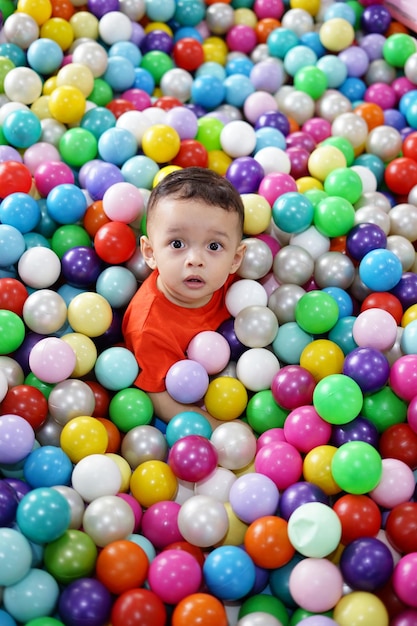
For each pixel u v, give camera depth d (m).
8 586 1.54
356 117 2.77
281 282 2.26
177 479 1.87
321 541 1.58
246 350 2.15
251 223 2.27
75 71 2.70
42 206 2.39
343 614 1.54
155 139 2.52
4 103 2.72
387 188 2.72
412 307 2.17
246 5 3.41
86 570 1.60
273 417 2.00
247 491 1.74
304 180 2.56
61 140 2.55
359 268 2.24
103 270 2.27
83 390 1.94
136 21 3.25
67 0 3.07
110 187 2.34
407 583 1.53
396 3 3.29
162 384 2.06
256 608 1.61
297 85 2.97
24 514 1.56
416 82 3.04
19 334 2.02
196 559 1.66
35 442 1.88
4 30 2.91
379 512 1.71
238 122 2.67
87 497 1.74
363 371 1.91
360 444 1.73
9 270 2.24
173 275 2.00
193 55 3.06
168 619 1.59
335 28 3.09
